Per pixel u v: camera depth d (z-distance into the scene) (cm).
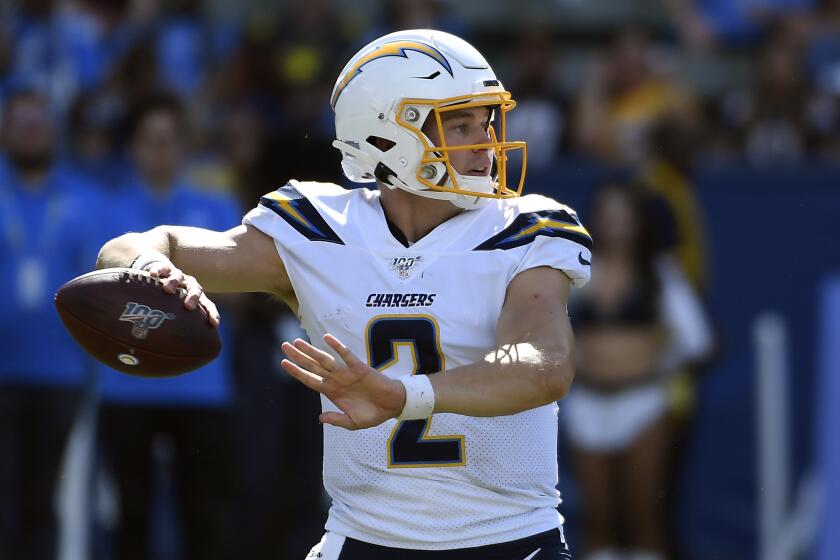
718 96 3366
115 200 2259
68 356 2181
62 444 2169
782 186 2470
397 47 1165
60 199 2230
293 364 980
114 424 2167
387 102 1148
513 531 1139
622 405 2380
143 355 1080
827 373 2434
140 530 2191
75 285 1086
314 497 2358
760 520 2452
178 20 3050
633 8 3566
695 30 3441
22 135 2203
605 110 2873
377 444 1134
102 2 3141
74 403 2178
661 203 2400
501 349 1044
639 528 2400
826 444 2422
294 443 2338
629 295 2367
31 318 2161
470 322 1122
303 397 2338
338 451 1154
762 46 3325
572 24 3538
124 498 2189
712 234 2481
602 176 2525
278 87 2817
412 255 1140
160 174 2241
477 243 1138
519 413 1121
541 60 3036
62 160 2539
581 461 2412
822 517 2408
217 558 2234
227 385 2247
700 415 2459
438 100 1140
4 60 2728
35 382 2153
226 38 3061
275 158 2486
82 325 1080
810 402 2447
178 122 2256
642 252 2377
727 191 2484
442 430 1127
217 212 2278
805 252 2462
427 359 1127
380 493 1138
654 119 2555
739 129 3038
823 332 2444
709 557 2455
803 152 2948
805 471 2445
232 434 2231
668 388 2388
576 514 2447
